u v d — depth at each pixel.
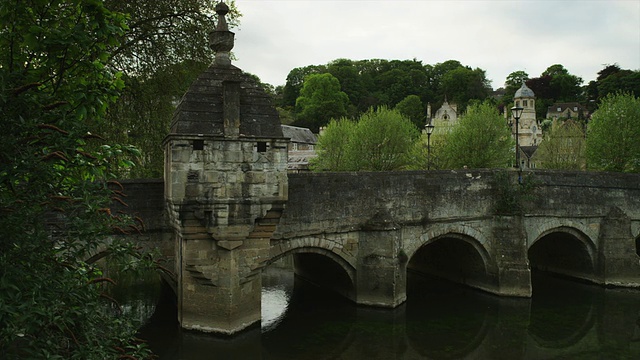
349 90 117.25
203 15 25.17
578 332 19.75
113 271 25.83
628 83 99.38
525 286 23.41
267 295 23.84
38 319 5.57
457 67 135.25
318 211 19.81
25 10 6.54
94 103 7.05
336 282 23.75
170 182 15.45
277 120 16.41
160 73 24.80
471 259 25.44
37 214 6.07
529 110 96.69
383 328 19.42
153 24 24.77
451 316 21.27
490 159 42.28
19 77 6.31
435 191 22.72
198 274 16.14
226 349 16.09
